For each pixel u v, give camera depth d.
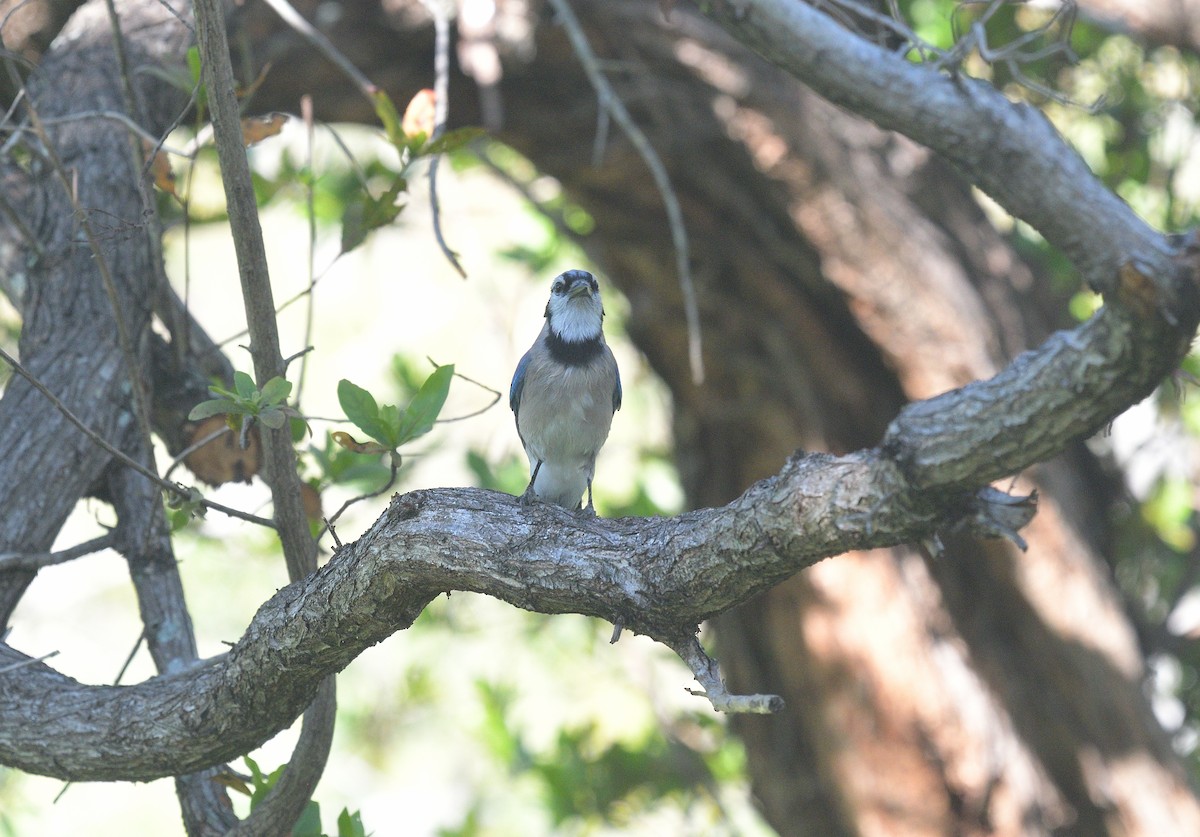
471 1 10.84
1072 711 11.53
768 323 12.23
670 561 4.87
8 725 6.36
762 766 12.06
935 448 3.92
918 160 11.80
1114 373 3.53
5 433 7.54
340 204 13.87
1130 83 13.42
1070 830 11.59
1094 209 5.80
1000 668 11.66
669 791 13.12
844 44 6.00
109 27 9.28
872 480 4.14
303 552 6.25
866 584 11.54
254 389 5.64
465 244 16.17
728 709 4.43
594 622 14.10
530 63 11.20
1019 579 11.61
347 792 18.91
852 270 11.56
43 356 7.87
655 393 16.33
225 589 17.95
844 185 11.31
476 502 5.48
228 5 10.17
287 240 19.27
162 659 7.20
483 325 18.14
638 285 12.45
